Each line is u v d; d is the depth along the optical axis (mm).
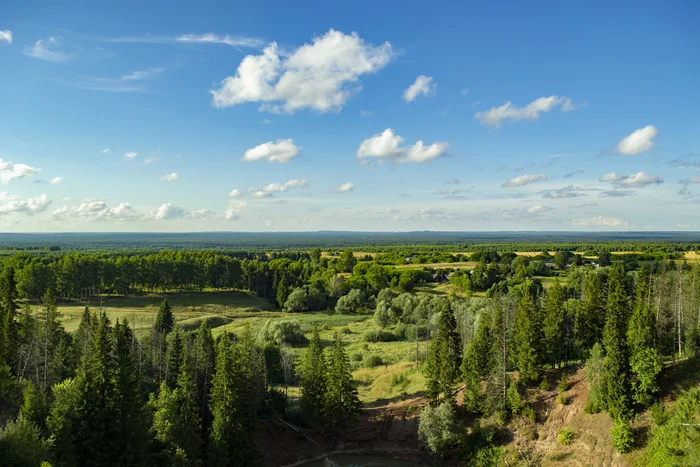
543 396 72000
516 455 65375
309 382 77312
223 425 60875
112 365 55219
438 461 70125
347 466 70312
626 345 63250
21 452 42781
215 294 184125
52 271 145500
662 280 83875
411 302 157875
